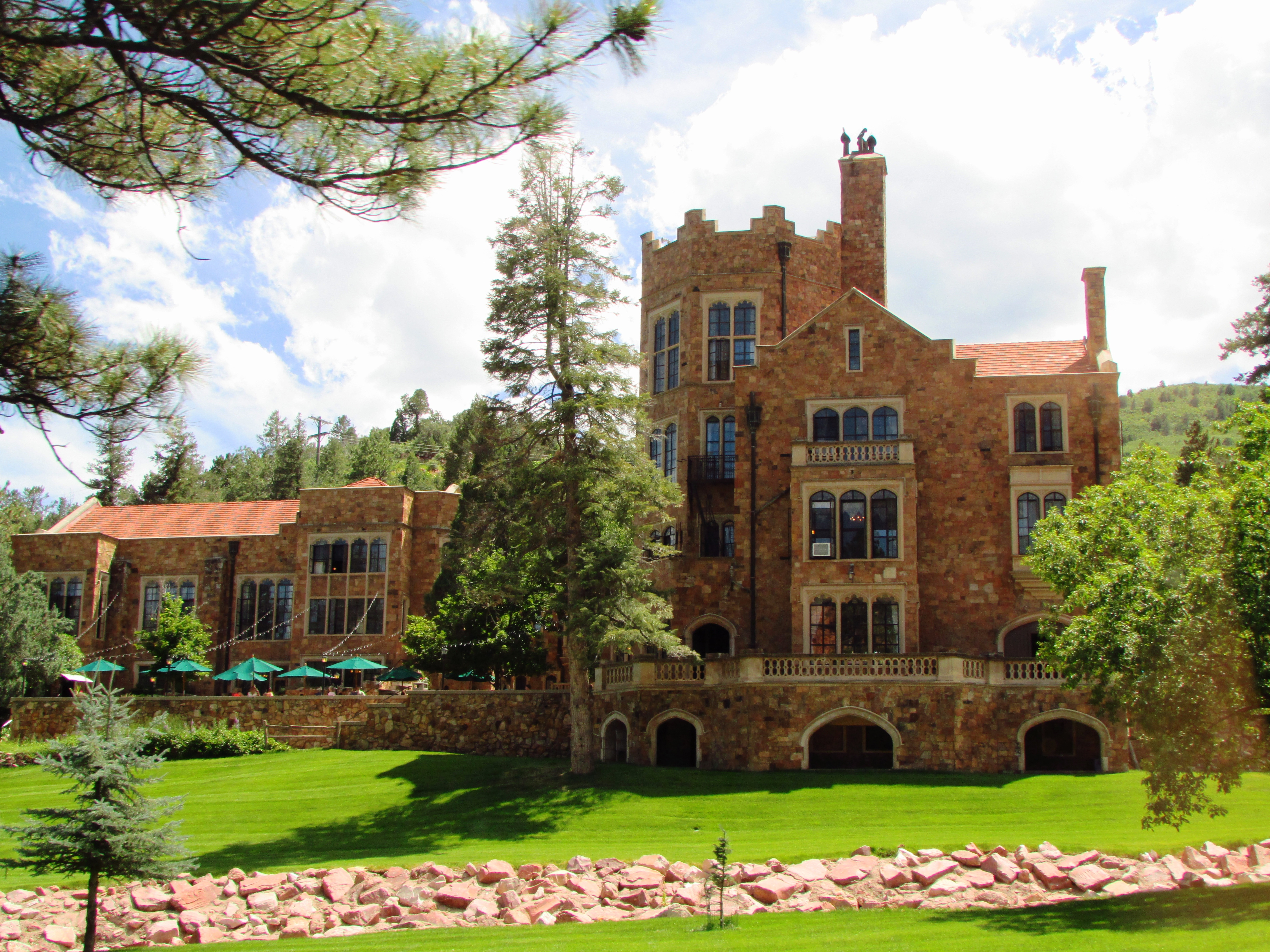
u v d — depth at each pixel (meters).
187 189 13.18
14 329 12.38
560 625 37.34
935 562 41.00
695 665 37.94
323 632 57.44
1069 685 24.58
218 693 58.94
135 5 10.54
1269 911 18.53
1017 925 19.17
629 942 19.17
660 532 46.47
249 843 30.55
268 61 11.25
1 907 24.86
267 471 121.31
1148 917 19.06
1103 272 43.69
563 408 36.53
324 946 20.55
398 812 33.25
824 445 40.69
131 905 25.19
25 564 60.53
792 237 48.56
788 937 19.03
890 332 42.81
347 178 12.33
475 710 43.59
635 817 30.83
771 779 33.91
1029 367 44.00
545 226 37.97
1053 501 40.78
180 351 13.48
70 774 21.08
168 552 61.59
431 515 59.28
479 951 19.05
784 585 41.75
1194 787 21.34
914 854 25.27
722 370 47.53
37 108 12.14
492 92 11.70
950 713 35.00
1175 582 21.92
